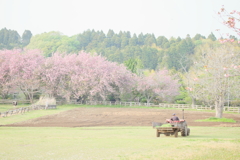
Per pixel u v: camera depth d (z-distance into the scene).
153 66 126.31
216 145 12.48
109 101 64.19
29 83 55.97
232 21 14.05
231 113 45.97
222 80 31.62
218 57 33.06
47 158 9.87
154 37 164.50
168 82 65.19
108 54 134.50
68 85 61.25
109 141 13.78
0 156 10.12
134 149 11.56
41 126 24.19
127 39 159.12
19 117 32.62
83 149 11.54
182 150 11.38
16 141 13.69
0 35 159.88
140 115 38.16
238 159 10.05
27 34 177.12
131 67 76.75
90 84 58.97
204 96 34.78
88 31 169.50
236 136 17.33
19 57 59.09
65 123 27.47
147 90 65.94
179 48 120.00
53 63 61.09
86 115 37.25
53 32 161.12
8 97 62.50
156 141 13.77
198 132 19.94
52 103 50.16
